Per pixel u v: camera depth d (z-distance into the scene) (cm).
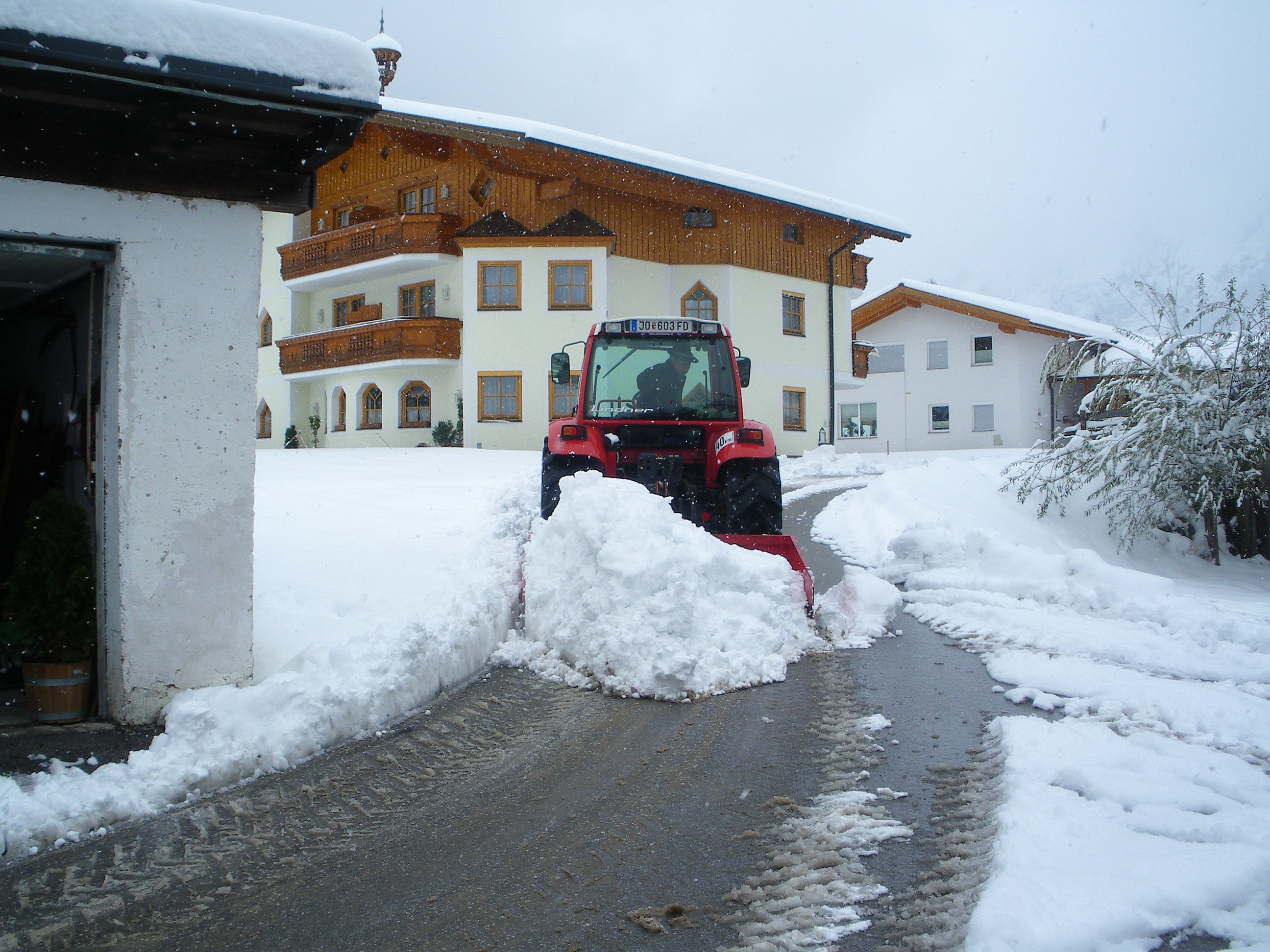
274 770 402
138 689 459
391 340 2662
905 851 308
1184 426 1016
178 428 471
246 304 488
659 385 816
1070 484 1102
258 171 487
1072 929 240
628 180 2602
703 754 407
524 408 2591
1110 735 402
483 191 2727
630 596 532
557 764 400
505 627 602
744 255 2866
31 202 436
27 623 463
